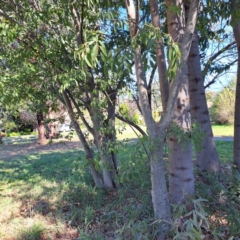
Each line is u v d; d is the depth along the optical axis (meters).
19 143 13.48
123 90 3.34
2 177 5.55
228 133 12.55
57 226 2.95
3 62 3.44
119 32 3.24
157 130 2.08
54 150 10.10
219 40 3.96
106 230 2.78
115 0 2.65
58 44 3.18
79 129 4.12
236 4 2.69
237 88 3.42
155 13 2.21
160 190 2.19
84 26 3.06
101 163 3.40
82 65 1.57
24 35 3.04
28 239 2.72
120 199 3.32
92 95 3.46
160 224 2.17
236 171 3.01
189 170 2.53
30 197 4.05
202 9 3.11
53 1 3.05
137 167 2.21
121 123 3.46
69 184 4.42
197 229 1.92
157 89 3.90
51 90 3.56
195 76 3.12
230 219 2.20
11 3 3.15
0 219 3.28
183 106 2.45
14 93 3.05
